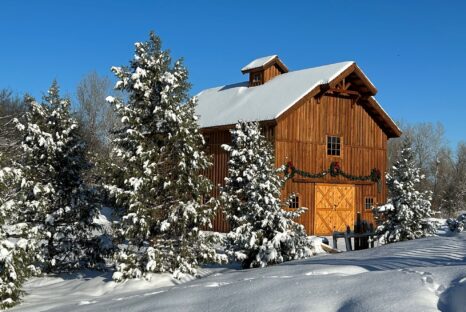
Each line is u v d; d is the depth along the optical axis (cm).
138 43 1380
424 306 555
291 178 2344
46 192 1503
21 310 1015
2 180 1162
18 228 1246
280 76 2852
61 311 894
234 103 2695
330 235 2459
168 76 1352
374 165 2670
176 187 1348
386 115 2650
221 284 864
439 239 1273
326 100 2508
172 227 1365
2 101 3891
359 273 778
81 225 1559
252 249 1400
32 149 1548
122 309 792
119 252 1346
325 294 657
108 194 1348
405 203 1588
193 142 1377
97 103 4581
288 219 1412
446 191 5212
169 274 1329
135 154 1341
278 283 749
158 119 1356
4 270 1111
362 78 2508
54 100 1595
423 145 6381
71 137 1580
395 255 1023
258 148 1647
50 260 1506
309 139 2430
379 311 561
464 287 577
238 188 1608
